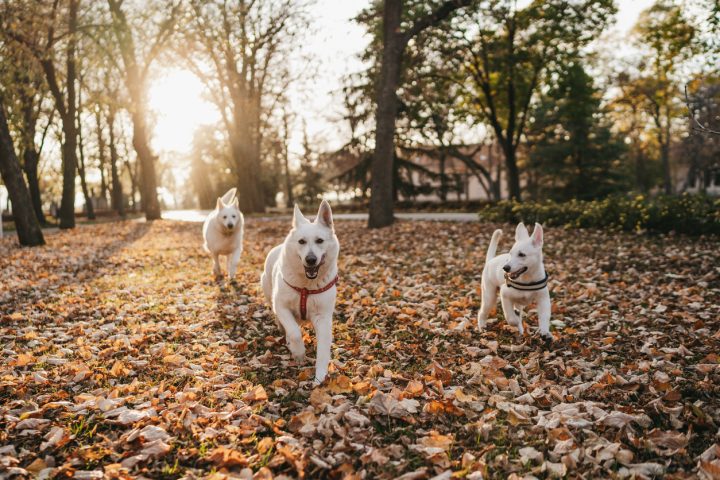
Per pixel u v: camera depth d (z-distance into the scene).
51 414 3.51
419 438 3.18
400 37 15.90
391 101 15.96
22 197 14.73
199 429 3.26
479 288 7.60
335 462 2.89
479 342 5.19
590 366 4.43
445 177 33.47
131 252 12.85
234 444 3.10
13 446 3.01
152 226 22.30
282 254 4.42
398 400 3.69
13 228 26.08
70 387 4.05
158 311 6.59
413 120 29.69
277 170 54.62
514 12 21.23
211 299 7.30
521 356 4.81
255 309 6.61
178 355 4.73
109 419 3.41
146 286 8.27
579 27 19.94
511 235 12.77
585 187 29.31
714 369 4.15
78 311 6.61
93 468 2.89
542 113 35.38
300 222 4.34
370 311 6.52
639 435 3.19
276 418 3.47
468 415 3.49
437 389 3.90
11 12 14.91
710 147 34.53
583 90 25.67
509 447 3.10
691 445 3.09
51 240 16.62
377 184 16.17
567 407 3.54
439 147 32.69
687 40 17.05
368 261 10.35
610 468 2.87
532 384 4.00
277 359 4.76
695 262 8.32
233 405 3.64
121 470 2.79
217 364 4.59
